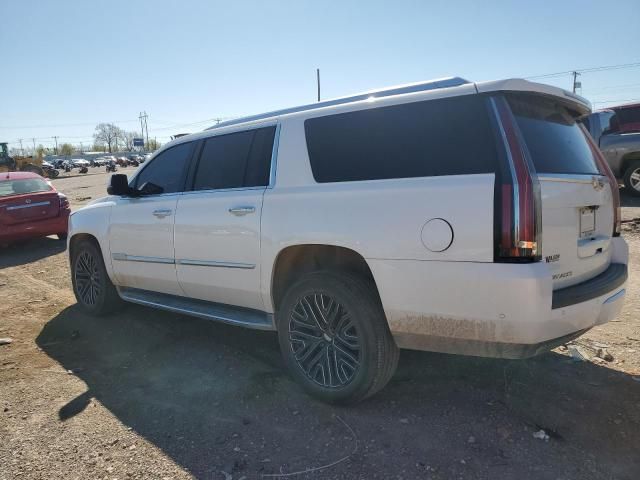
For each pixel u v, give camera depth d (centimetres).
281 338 357
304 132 359
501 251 261
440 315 283
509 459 274
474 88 287
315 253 350
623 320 470
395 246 293
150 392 368
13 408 350
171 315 545
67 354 448
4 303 613
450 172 284
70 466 283
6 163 3759
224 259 390
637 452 276
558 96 315
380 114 322
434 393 347
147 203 464
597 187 330
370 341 312
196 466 279
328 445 293
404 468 270
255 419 325
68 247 571
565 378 361
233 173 402
